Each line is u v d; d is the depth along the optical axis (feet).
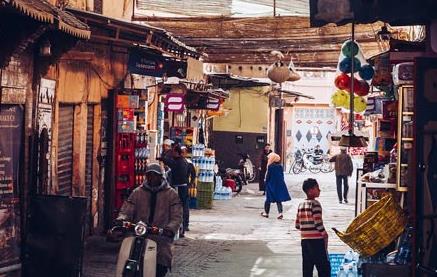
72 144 50.34
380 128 42.57
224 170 103.81
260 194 102.42
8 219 38.55
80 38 39.42
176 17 61.26
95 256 46.73
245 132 124.16
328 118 186.19
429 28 31.01
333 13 25.34
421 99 28.43
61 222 35.19
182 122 97.09
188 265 46.24
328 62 74.18
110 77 56.70
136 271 31.14
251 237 59.52
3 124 38.17
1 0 28.12
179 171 60.23
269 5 59.67
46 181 42.80
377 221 31.01
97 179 54.24
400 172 34.30
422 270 28.27
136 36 50.16
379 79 42.83
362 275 30.78
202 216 73.67
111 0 58.75
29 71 40.81
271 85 115.24
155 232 31.78
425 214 28.53
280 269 45.27
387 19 25.08
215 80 104.99
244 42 60.90
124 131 55.62
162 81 76.43
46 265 35.22
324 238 35.50
